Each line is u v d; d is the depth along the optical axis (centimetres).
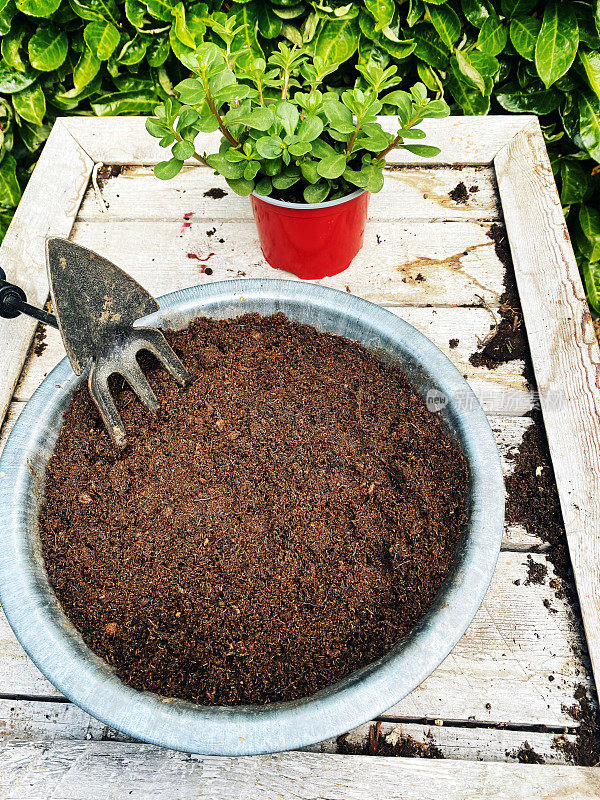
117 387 102
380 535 87
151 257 129
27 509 87
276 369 103
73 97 175
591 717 82
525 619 89
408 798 75
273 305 104
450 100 184
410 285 122
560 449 100
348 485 91
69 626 79
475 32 171
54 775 78
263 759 79
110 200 138
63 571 85
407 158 138
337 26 165
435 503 87
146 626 82
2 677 88
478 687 84
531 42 159
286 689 76
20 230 130
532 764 77
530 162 132
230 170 100
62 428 96
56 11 163
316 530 88
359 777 77
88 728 83
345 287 123
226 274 127
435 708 83
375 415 97
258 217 115
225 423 98
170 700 71
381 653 78
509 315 117
